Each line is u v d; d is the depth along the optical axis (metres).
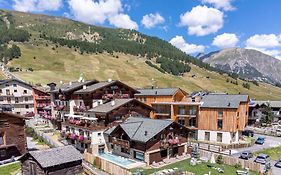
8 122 52.25
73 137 61.75
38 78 168.62
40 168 40.75
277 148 64.75
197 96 74.50
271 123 101.62
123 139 54.25
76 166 43.34
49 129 78.50
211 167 49.38
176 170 45.78
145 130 51.94
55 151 42.91
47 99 104.44
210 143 67.00
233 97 70.81
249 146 65.50
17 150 53.31
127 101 61.88
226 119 66.88
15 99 100.06
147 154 49.69
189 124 73.44
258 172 47.41
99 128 57.88
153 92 83.44
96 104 69.25
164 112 78.00
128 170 46.84
